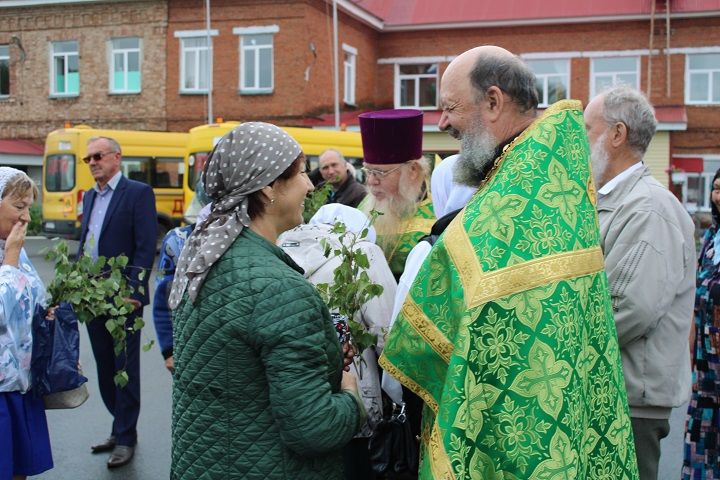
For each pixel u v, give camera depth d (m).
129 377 5.27
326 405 2.19
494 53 2.37
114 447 5.49
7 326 3.48
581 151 2.23
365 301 2.82
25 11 26.23
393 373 2.25
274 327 2.15
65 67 26.30
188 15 24.72
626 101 3.17
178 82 25.00
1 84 26.97
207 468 2.22
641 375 3.03
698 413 3.74
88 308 3.60
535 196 2.11
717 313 3.67
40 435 3.72
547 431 1.97
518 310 2.02
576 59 26.42
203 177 2.40
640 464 3.10
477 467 2.00
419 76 28.23
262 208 2.35
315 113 24.55
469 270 2.07
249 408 2.21
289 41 23.97
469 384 2.01
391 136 3.48
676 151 25.34
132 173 18.89
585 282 2.12
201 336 2.22
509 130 2.36
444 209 3.47
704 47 24.94
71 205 18.19
